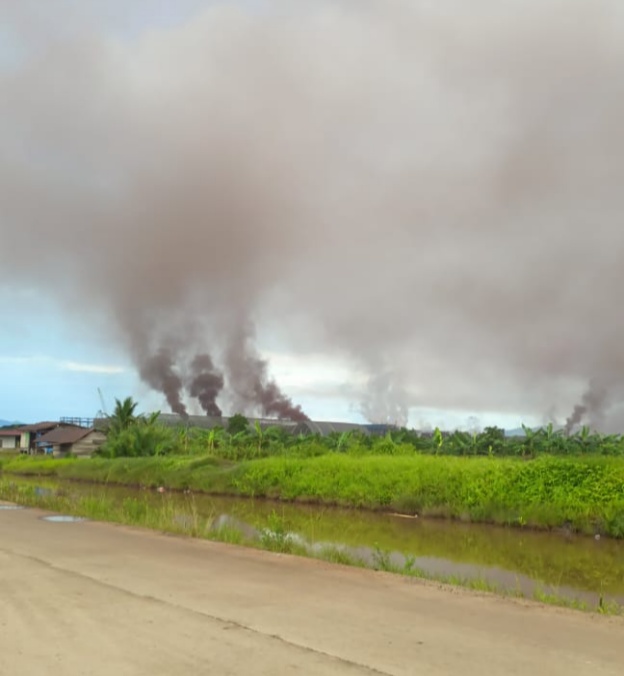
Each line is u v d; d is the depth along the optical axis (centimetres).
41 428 9706
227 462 4822
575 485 2523
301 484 3578
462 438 6538
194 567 1036
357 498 3272
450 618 735
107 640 612
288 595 836
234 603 778
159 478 4656
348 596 841
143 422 6475
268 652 579
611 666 563
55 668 533
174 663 546
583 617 768
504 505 2656
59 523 1652
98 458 5978
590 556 1875
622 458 2642
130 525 1633
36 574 948
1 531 1466
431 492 2997
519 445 6538
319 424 10094
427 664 554
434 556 1828
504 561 1769
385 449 4900
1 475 5878
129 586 868
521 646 622
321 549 1457
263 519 2583
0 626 661
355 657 569
